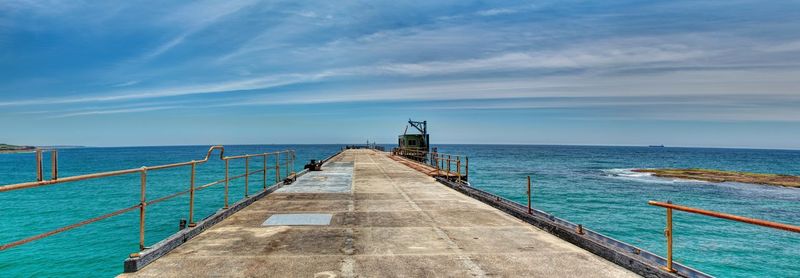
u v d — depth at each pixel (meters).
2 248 3.54
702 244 16.81
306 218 8.84
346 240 6.93
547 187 38.59
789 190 36.94
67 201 27.77
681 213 24.59
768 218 24.28
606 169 67.38
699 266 14.11
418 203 11.12
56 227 19.45
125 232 17.72
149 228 18.58
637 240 17.53
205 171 56.25
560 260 5.84
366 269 5.40
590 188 37.78
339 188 14.52
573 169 67.19
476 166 73.94
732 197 32.53
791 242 17.11
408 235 7.32
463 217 9.12
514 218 9.03
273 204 10.83
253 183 39.03
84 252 14.52
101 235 17.09
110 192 32.66
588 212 24.64
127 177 46.50
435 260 5.82
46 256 14.02
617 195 32.91
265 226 8.00
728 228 19.80
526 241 6.93
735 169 83.25
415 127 44.19
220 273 5.18
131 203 26.78
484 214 9.51
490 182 43.25
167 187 36.41
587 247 6.35
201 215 21.94
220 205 25.41
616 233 18.91
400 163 30.56
